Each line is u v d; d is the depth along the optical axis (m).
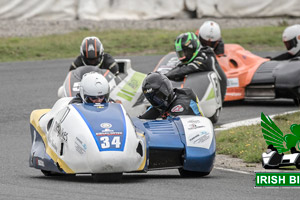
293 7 98.50
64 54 73.56
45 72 61.59
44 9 92.44
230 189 22.41
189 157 25.00
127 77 40.75
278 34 86.31
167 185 23.19
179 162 25.59
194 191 21.88
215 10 98.62
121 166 22.91
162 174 27.36
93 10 95.12
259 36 84.69
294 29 49.00
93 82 25.98
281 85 46.34
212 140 25.62
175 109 28.06
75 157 23.17
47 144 25.47
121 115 24.78
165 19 98.38
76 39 80.81
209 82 39.53
